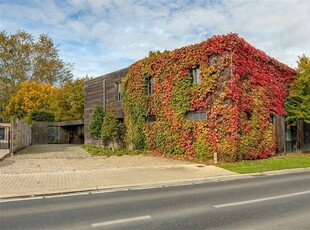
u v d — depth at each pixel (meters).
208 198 8.19
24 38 50.16
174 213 6.66
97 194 8.98
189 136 19.12
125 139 25.06
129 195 8.76
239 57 17.80
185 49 19.59
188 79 19.41
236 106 17.25
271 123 20.72
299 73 22.91
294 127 23.72
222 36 17.69
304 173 13.40
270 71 20.97
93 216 6.52
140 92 23.08
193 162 17.06
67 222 6.11
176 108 20.03
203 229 5.51
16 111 43.91
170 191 9.32
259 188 9.65
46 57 52.00
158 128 21.41
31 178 11.17
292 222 5.90
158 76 21.55
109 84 28.27
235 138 17.09
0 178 11.09
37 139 38.91
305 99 21.66
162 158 18.75
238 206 7.23
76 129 40.53
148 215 6.53
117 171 13.07
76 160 17.34
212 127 17.88
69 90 44.00
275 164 16.05
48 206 7.49
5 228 5.76
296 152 23.28
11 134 20.59
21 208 7.31
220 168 14.45
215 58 17.98
